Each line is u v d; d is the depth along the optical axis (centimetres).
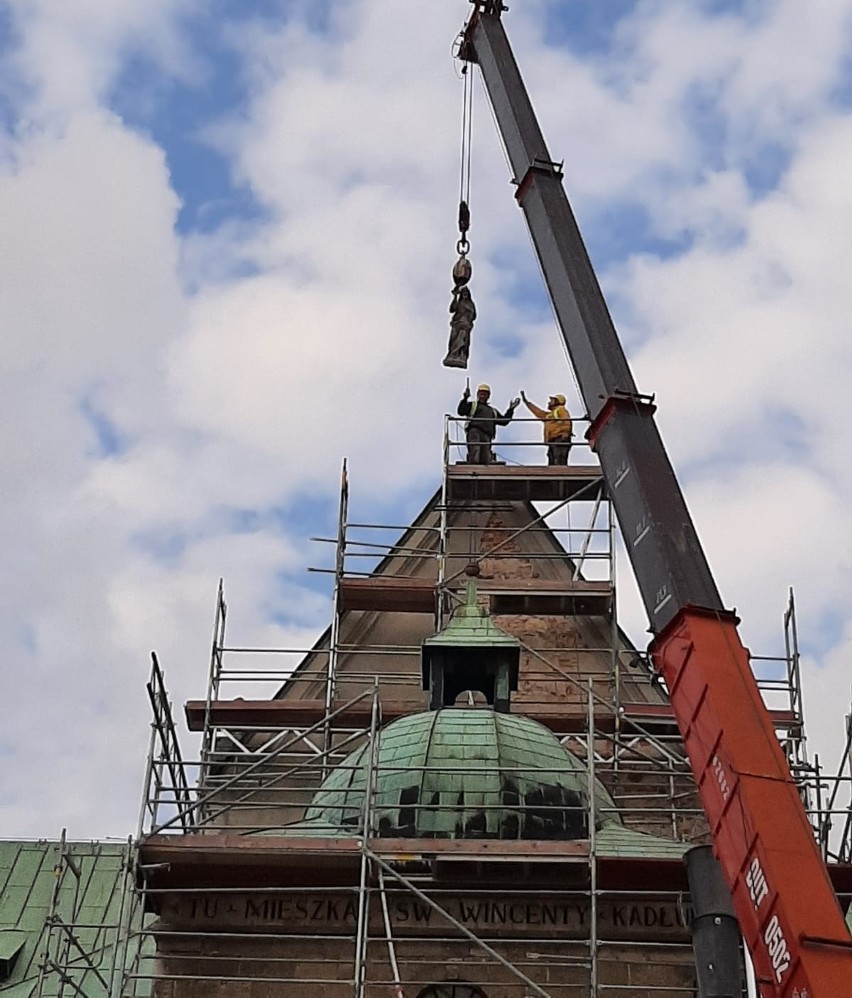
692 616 2902
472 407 5053
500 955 3206
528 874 3294
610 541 4597
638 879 3262
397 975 3153
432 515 4800
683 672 2858
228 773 4297
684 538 3088
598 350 3525
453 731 3591
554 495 4772
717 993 2820
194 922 3325
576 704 4338
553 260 3806
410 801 3469
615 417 3334
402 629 4619
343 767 3503
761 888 2502
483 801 3456
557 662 4509
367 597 4559
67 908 4662
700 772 2727
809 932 2400
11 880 4772
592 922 3128
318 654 4572
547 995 3116
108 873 4762
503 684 3894
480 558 4681
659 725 4334
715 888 2895
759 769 2641
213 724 4362
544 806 3319
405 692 4478
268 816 4259
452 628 3953
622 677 4503
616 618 4475
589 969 3203
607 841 3400
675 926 3303
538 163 4038
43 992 4269
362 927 3102
